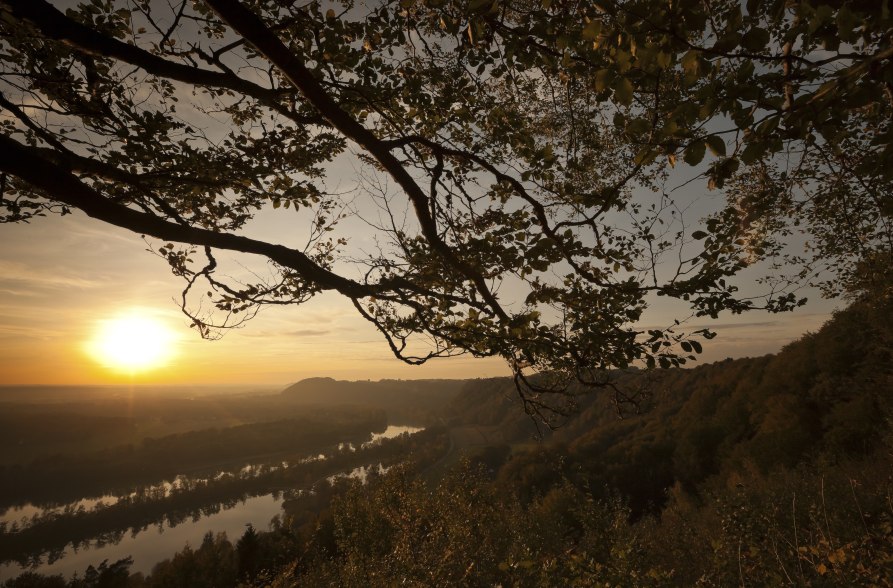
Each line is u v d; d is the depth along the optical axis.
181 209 5.29
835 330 26.56
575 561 4.66
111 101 4.46
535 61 3.27
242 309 4.76
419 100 4.15
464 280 4.00
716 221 2.95
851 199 4.51
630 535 8.44
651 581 4.37
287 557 33.38
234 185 4.90
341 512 18.70
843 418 21.12
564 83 3.78
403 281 3.65
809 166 3.33
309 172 5.65
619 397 3.61
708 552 7.20
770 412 29.73
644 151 1.99
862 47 1.81
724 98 1.69
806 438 24.62
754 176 3.94
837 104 1.65
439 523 12.79
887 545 4.33
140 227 2.87
